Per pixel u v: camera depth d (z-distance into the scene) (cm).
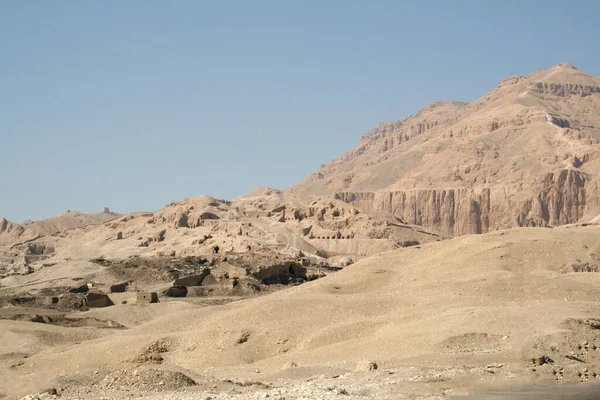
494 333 9081
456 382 7256
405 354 8738
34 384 7800
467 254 14362
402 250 15938
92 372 8550
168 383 7012
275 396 6412
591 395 6906
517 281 12288
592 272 12875
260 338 10475
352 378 7444
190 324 12150
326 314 11212
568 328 8981
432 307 10950
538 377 7462
